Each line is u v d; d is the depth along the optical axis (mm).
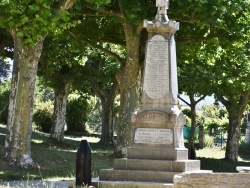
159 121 15688
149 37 16219
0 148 21594
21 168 18469
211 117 60625
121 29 26922
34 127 50281
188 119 52844
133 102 25344
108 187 14297
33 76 18984
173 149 15375
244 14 24344
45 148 25641
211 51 27266
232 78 30484
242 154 46375
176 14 23688
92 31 26781
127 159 15398
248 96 36500
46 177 17469
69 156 23547
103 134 40156
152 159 15398
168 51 16047
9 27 18281
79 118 53375
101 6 23266
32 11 17047
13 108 18875
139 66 25438
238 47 26766
